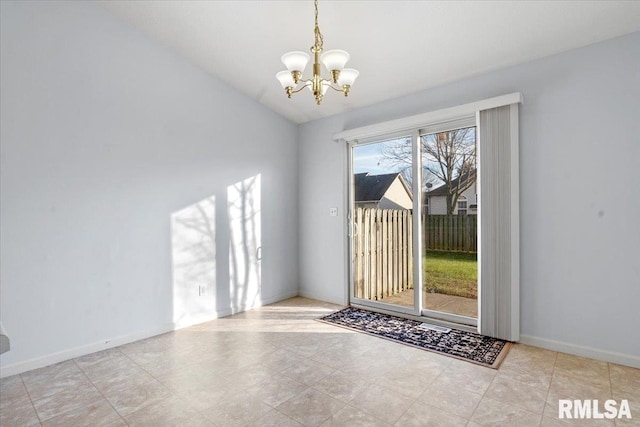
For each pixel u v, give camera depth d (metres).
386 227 3.90
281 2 2.67
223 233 3.88
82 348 2.82
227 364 2.61
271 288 4.41
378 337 3.13
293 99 4.09
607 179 2.54
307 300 4.52
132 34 3.16
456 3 2.43
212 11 2.88
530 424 1.83
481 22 2.56
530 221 2.87
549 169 2.78
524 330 2.92
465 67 3.08
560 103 2.73
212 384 2.31
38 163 2.63
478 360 2.61
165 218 3.38
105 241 2.98
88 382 2.36
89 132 2.89
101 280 2.95
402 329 3.34
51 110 2.70
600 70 2.56
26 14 2.58
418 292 3.61
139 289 3.18
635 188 2.44
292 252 4.70
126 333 3.08
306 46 3.15
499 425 1.83
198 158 3.65
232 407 2.04
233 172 3.98
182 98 3.52
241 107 4.07
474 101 3.19
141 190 3.21
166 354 2.82
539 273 2.84
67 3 2.78
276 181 4.48
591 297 2.61
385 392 2.17
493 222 3.01
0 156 2.47
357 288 4.20
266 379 2.37
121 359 2.73
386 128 3.68
